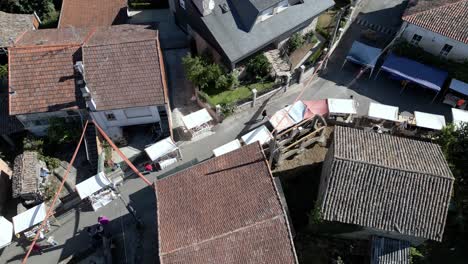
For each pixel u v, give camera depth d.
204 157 37.44
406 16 40.78
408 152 29.41
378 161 28.17
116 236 33.62
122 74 35.69
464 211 31.98
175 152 36.84
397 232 27.02
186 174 29.09
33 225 32.62
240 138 37.94
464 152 33.41
